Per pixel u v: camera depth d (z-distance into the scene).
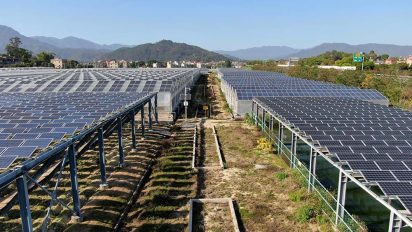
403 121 22.62
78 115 21.75
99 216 16.52
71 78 59.41
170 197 18.86
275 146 27.72
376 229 14.22
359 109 28.58
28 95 38.03
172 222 16.25
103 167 19.62
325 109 28.42
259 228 15.77
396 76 64.94
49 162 14.32
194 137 31.30
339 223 14.64
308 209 16.42
